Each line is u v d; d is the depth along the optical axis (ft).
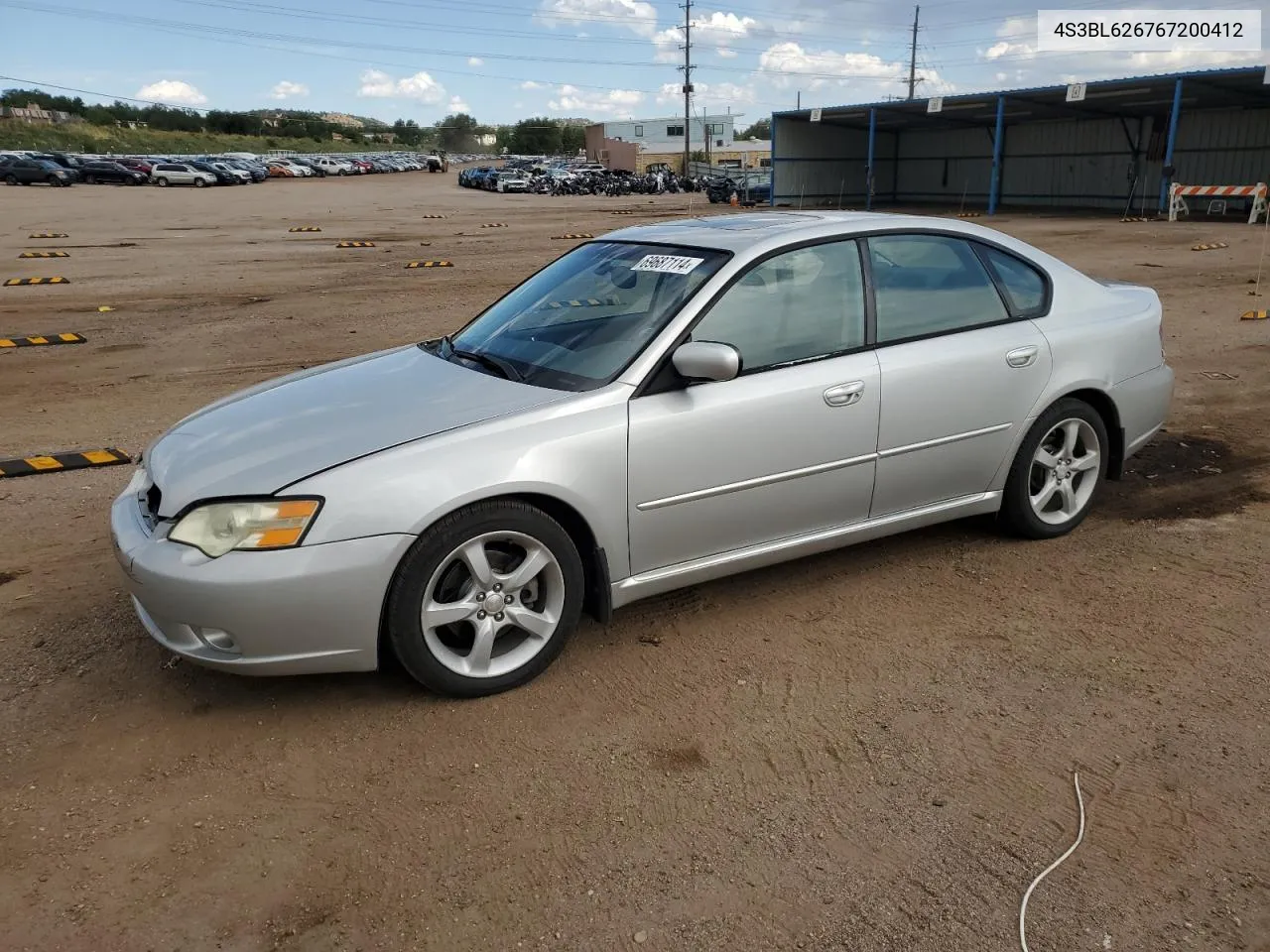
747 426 11.61
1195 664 11.28
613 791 9.23
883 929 7.54
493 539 10.50
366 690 10.99
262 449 10.44
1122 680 10.99
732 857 8.34
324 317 38.93
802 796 9.12
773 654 11.75
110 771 9.56
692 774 9.48
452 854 8.41
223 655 9.85
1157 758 9.58
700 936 7.49
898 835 8.58
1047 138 138.00
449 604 10.38
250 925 7.62
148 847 8.48
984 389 13.46
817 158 150.41
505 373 11.87
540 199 165.48
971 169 149.79
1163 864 8.18
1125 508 16.39
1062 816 8.79
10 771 9.54
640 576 11.56
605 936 7.50
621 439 10.87
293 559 9.54
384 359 13.64
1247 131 114.93
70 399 25.86
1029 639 11.98
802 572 14.03
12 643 12.07
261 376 28.48
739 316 11.88
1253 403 23.04
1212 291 42.83
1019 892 7.89
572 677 11.27
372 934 7.54
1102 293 15.33
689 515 11.56
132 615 12.82
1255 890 7.88
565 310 12.87
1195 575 13.66
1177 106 98.58
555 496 10.51
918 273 13.42
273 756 9.80
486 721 10.41
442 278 51.96
